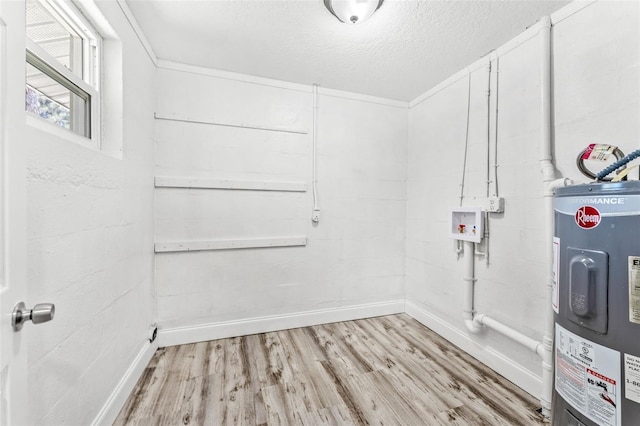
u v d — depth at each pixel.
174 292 2.14
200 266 2.20
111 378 1.36
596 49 1.33
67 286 1.02
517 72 1.72
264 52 1.99
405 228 2.86
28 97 0.97
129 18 1.56
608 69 1.29
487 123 1.94
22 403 0.66
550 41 1.53
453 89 2.26
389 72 2.25
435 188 2.46
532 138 1.63
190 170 2.17
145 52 1.83
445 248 2.33
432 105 2.52
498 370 1.80
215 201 2.24
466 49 1.90
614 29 1.26
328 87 2.55
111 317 1.36
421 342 2.23
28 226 0.84
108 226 1.33
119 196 1.45
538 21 1.59
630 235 0.79
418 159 2.71
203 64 2.17
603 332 0.85
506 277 1.78
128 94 1.56
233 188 2.28
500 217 1.83
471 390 1.63
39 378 0.88
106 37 1.43
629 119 1.22
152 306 2.02
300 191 2.49
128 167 1.56
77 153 1.08
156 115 2.08
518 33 1.71
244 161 2.32
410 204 2.82
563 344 0.98
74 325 1.06
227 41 1.86
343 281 2.65
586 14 1.37
